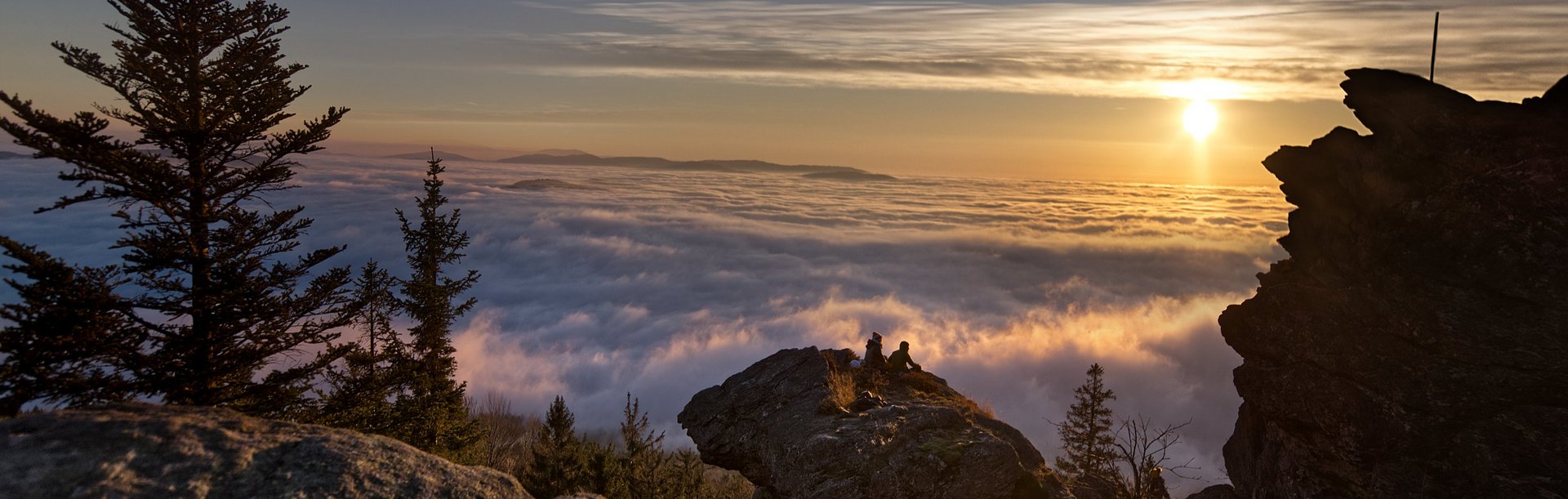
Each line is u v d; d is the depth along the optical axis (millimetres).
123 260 17031
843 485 12289
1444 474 10047
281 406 18984
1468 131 10625
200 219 17469
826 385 15562
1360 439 10617
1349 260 11539
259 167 18312
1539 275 9664
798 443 13367
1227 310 12586
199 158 17422
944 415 13922
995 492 12531
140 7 16797
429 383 26078
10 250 15359
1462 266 10219
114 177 16297
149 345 17203
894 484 12250
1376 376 10633
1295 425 11539
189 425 5824
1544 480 9383
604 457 21453
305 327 19312
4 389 15078
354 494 5738
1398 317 10586
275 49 18734
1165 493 14398
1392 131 11297
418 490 6004
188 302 17516
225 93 17984
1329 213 12078
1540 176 9891
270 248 19016
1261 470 12836
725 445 15492
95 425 5480
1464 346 10023
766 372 16766
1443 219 10422
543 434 23547
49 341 15469
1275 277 12719
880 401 14922
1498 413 9852
